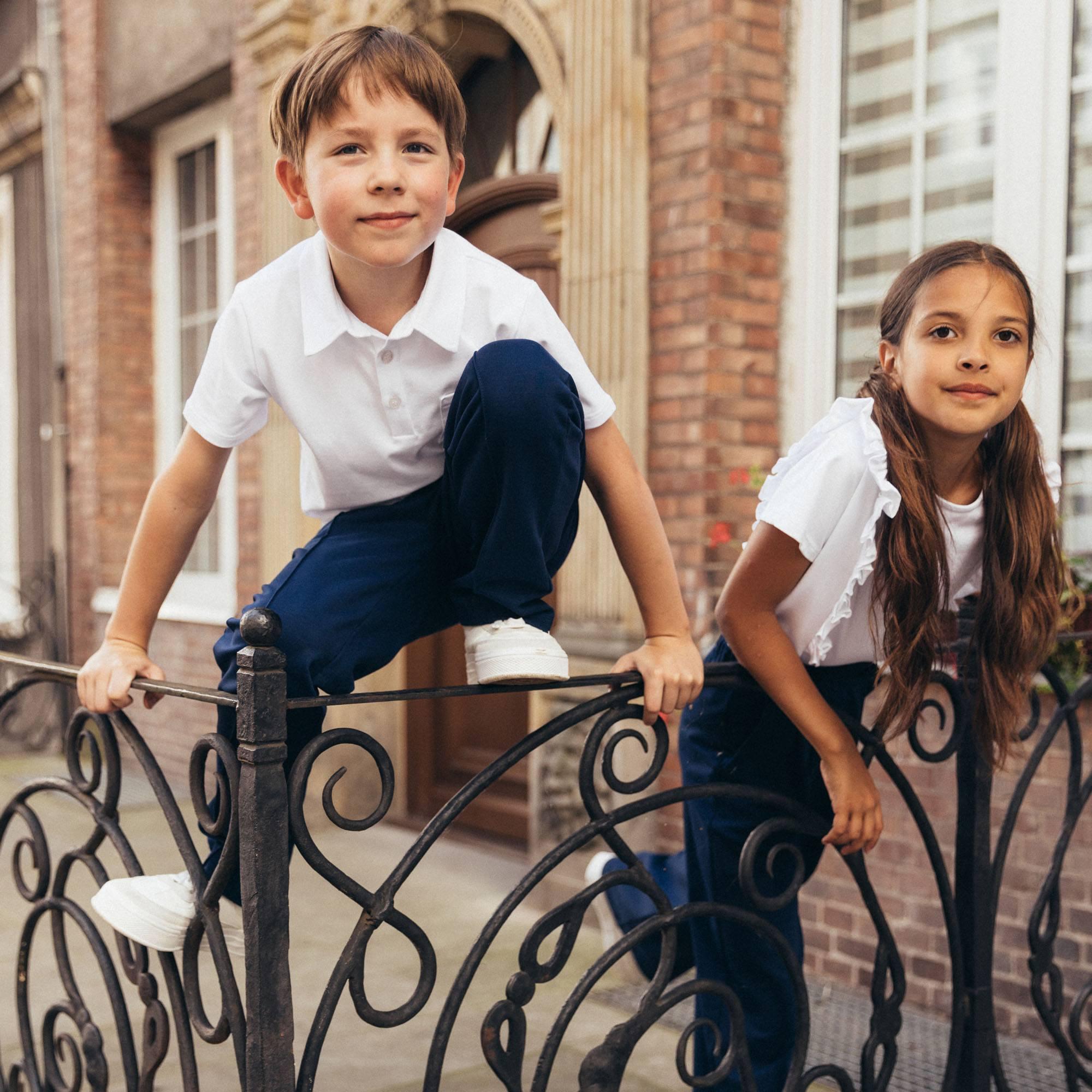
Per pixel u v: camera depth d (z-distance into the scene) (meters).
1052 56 3.24
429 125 1.52
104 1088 2.05
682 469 3.71
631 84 3.76
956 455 1.74
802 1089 1.83
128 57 6.66
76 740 2.00
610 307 3.84
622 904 2.29
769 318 3.73
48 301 7.94
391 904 1.51
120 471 7.05
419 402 1.67
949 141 3.48
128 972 1.89
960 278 1.63
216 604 6.33
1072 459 3.26
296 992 3.39
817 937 3.52
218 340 1.74
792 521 1.65
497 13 4.25
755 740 2.00
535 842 4.07
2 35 8.20
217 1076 2.90
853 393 3.71
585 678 1.64
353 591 1.68
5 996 3.42
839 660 1.94
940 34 3.49
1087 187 3.21
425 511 1.75
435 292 1.64
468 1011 3.26
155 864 4.79
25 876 4.65
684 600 3.69
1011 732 1.99
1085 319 3.22
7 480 8.62
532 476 1.52
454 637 5.14
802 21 3.73
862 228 3.69
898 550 1.67
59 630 7.47
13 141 8.14
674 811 3.65
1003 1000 3.15
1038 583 1.82
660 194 3.77
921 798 3.27
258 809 1.39
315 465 1.78
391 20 4.61
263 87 5.35
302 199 1.65
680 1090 2.78
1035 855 3.07
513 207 4.64
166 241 6.96
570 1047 3.02
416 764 5.27
